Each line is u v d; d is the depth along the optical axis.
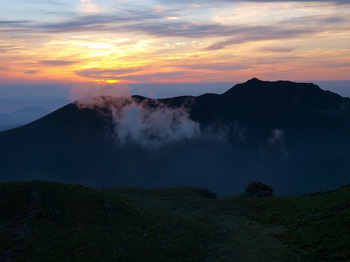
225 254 37.78
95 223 39.44
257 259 35.59
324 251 34.38
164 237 40.06
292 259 34.19
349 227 37.72
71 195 45.22
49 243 34.91
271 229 48.12
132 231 39.69
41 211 40.66
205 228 49.88
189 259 34.84
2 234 35.94
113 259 32.44
